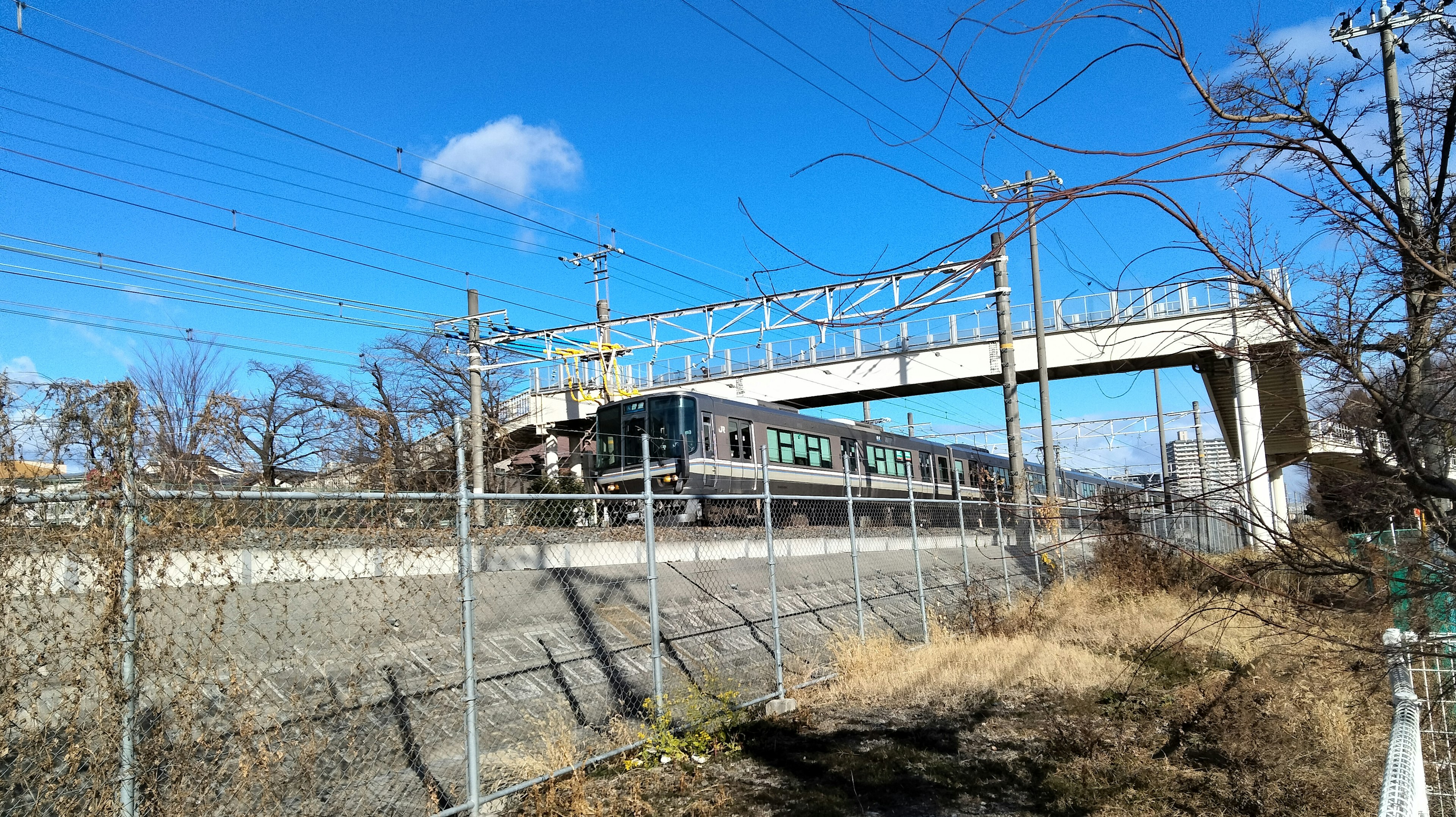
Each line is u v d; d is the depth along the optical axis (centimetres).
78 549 392
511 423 2859
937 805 593
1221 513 480
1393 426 384
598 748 680
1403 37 759
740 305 2236
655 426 1914
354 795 524
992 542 1989
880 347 2712
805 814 578
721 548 1193
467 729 527
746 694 849
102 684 392
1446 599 488
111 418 398
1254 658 966
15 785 377
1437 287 369
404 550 571
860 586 1110
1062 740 733
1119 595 1384
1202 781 630
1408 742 328
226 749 452
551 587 871
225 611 578
